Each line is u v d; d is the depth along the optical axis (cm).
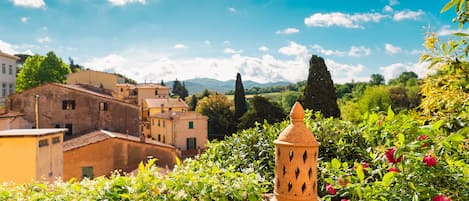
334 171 317
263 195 317
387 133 330
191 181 296
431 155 248
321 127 425
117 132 2745
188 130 3512
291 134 213
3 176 1151
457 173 251
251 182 304
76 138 2347
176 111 4141
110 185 296
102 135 2127
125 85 5766
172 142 3450
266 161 415
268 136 436
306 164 209
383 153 291
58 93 2666
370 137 358
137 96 5653
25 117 2622
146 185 293
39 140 1202
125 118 2786
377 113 384
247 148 438
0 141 1156
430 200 238
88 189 302
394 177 251
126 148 1995
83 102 2694
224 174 324
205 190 291
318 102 2670
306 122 437
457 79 357
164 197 285
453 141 268
